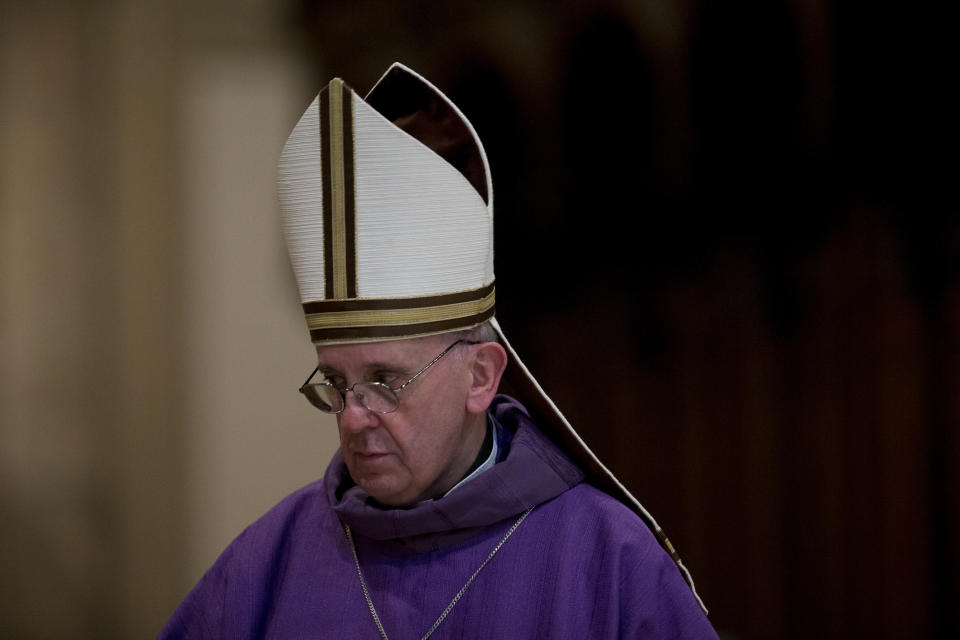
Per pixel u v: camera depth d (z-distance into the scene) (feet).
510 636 23.21
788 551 50.90
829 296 48.67
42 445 90.22
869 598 47.85
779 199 50.01
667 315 55.52
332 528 25.72
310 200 23.09
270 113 74.59
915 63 44.37
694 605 23.34
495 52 58.13
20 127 89.10
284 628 24.76
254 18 74.43
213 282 74.95
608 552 23.43
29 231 90.38
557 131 57.77
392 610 24.03
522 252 61.31
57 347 88.43
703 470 54.49
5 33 88.89
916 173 45.09
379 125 22.61
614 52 54.85
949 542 45.19
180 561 77.56
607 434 59.11
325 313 22.80
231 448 75.31
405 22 61.98
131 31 77.66
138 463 78.18
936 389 45.47
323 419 73.92
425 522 23.61
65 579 86.12
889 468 47.01
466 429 24.23
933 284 45.29
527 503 23.89
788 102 48.67
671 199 54.08
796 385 50.37
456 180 23.09
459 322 23.16
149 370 77.41
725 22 50.19
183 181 76.07
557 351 61.26
